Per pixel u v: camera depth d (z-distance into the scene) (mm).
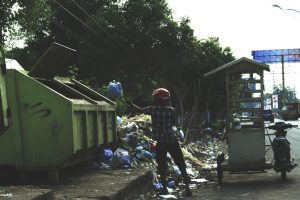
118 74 27391
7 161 8406
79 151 8883
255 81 11703
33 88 8344
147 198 9164
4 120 5531
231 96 11852
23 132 8375
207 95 38562
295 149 20484
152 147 12414
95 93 11461
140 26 26906
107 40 26688
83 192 7551
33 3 10852
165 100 9492
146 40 26703
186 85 35156
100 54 26797
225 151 21172
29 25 11242
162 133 9414
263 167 11141
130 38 26625
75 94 10008
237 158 11266
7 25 10484
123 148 11711
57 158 8305
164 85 30953
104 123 10641
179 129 19469
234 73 11977
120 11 27625
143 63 27641
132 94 25094
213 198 9328
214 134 14922
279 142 11125
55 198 6863
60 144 8289
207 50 37812
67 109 8281
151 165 11438
